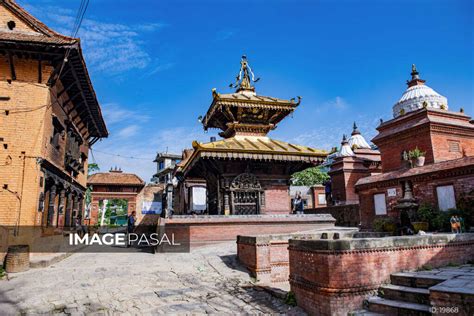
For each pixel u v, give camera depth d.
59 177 17.20
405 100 24.19
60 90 16.47
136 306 7.72
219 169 18.47
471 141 20.72
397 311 6.26
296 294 7.88
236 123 20.64
